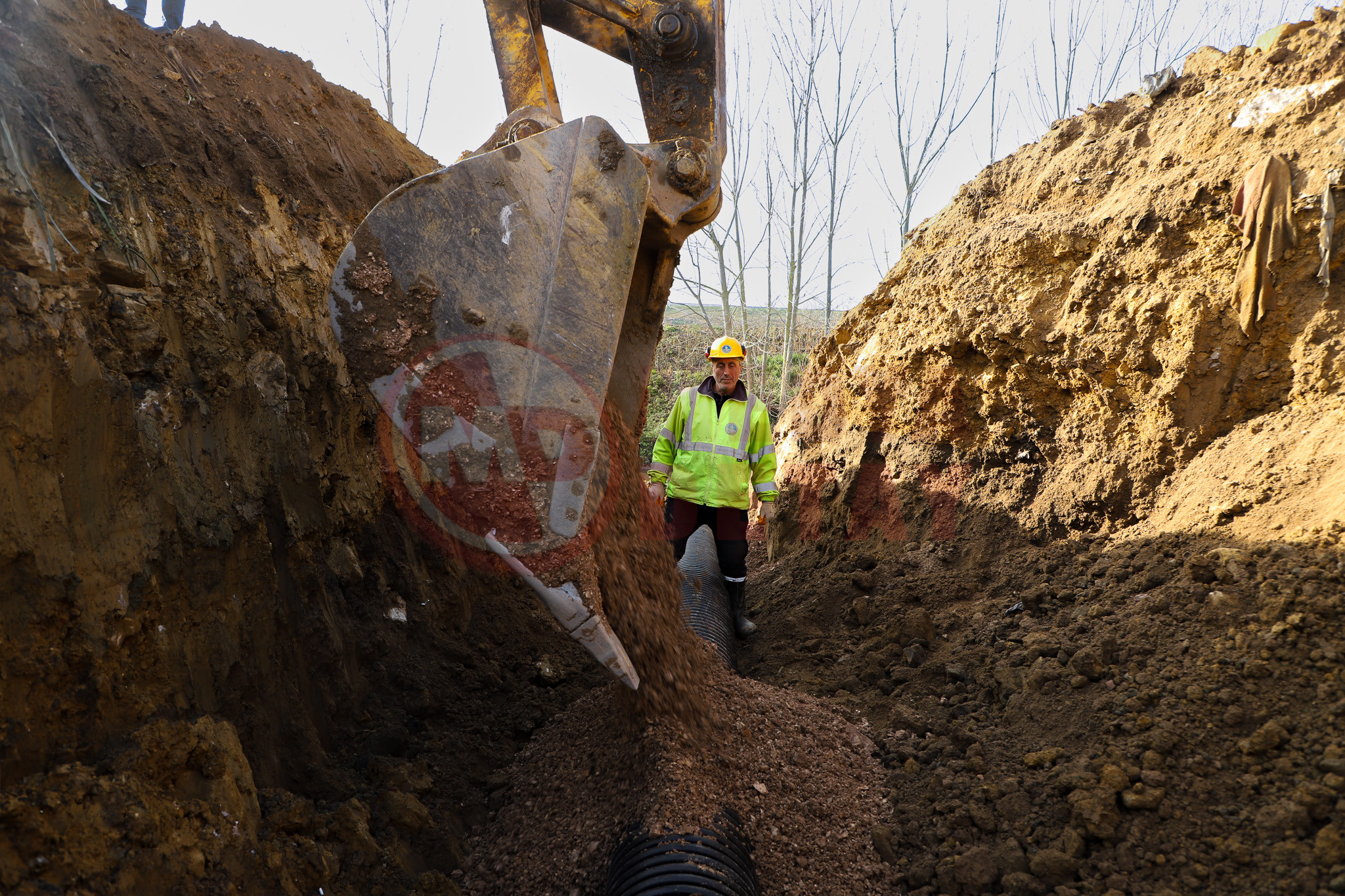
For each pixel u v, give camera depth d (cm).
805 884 284
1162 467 427
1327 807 238
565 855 293
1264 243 388
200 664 262
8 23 270
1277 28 431
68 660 211
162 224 289
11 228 221
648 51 343
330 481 365
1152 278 438
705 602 480
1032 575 447
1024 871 271
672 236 331
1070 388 476
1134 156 495
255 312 329
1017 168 577
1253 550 331
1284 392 395
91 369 231
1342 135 378
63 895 183
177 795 230
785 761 335
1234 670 288
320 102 493
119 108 297
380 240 265
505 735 380
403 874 278
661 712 318
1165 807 262
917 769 338
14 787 191
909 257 636
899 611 472
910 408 575
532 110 341
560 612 271
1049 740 315
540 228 278
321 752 309
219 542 274
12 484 203
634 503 349
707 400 533
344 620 349
